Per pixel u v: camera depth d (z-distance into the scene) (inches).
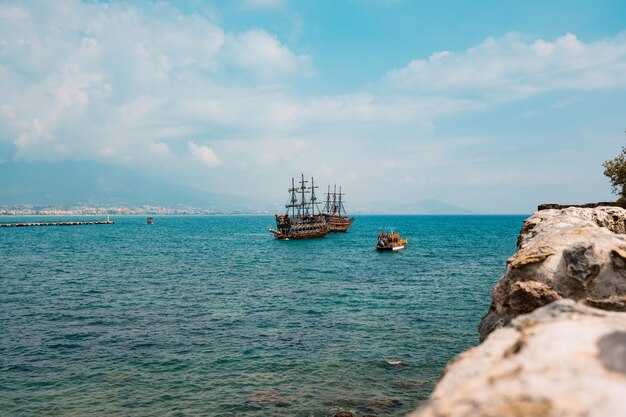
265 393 767.7
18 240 5059.1
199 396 754.8
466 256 3314.5
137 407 711.1
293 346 1030.4
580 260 404.5
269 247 4500.5
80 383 807.1
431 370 881.5
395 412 701.9
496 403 157.1
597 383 151.6
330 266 2755.9
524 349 200.2
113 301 1557.6
